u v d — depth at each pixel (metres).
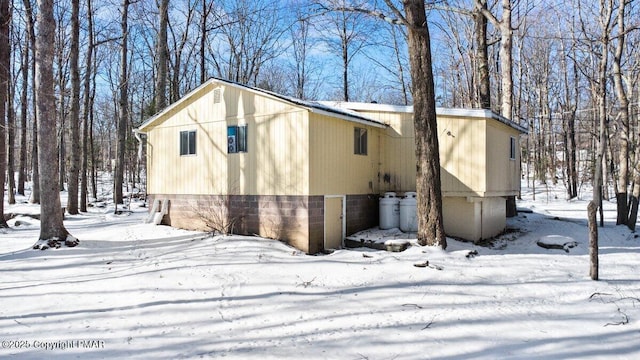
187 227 11.83
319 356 4.17
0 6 12.12
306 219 9.68
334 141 10.76
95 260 7.94
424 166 9.12
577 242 11.02
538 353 4.24
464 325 5.04
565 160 30.77
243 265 7.60
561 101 31.34
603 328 4.95
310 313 5.43
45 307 5.48
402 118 12.51
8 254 8.30
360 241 10.52
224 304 5.71
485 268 7.88
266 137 10.41
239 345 4.43
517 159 14.16
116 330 4.80
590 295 6.30
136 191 28.72
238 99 10.95
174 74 23.86
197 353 4.22
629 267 8.23
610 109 20.88
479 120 11.20
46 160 8.92
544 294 6.34
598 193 13.39
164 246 9.26
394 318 5.27
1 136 12.41
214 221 11.20
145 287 6.32
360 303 5.83
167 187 12.44
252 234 10.55
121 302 5.70
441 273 7.39
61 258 7.98
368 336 4.69
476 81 23.73
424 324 5.06
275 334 4.75
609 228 12.99
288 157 10.02
